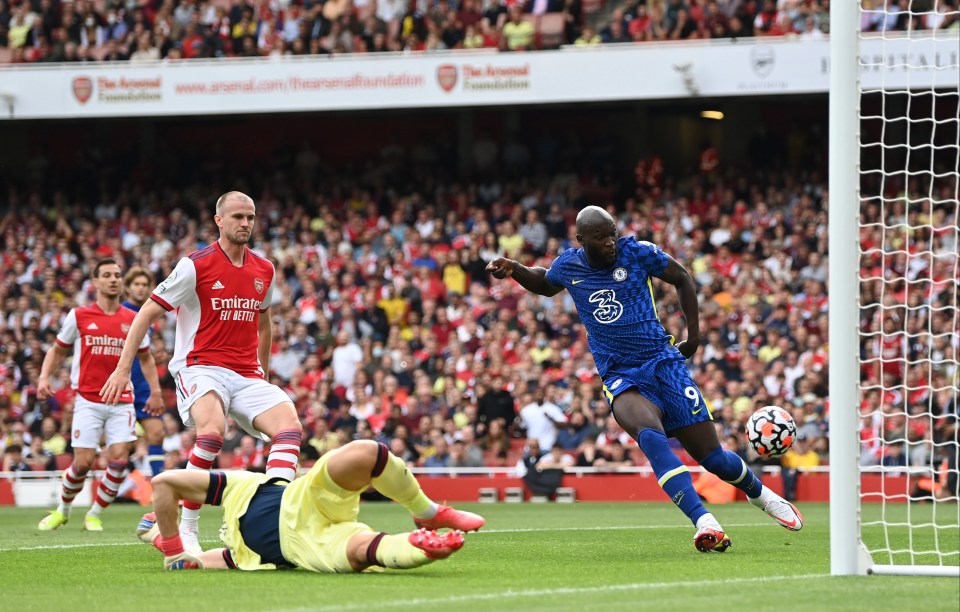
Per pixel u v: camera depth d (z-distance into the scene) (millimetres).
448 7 39594
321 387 32938
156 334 35344
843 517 10203
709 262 35625
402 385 33250
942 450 28547
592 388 31000
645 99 36438
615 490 29281
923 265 33938
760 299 33844
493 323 35031
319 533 10219
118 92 38062
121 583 9953
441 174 41656
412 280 37250
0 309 38219
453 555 12375
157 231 40344
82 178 43750
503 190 41375
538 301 35375
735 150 41969
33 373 34906
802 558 11969
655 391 12852
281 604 8391
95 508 18906
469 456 30656
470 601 8438
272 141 45375
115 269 18766
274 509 10414
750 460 28828
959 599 8500
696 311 13008
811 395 29688
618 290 12805
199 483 10695
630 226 38250
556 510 24594
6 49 40438
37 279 39031
